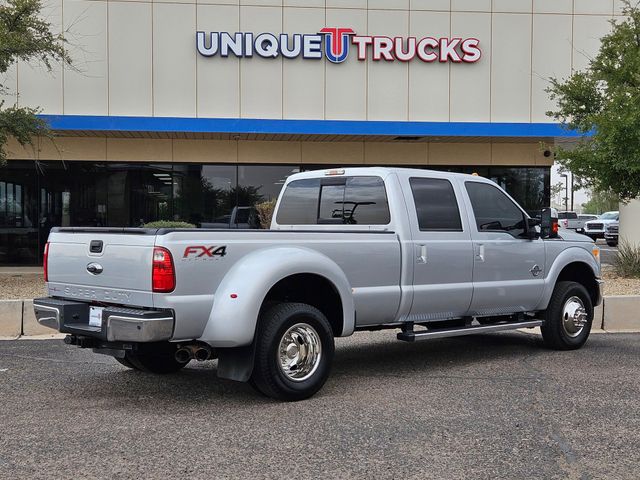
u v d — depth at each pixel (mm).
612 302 10711
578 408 5992
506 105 18891
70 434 5227
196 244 5602
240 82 18078
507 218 8250
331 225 7676
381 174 7258
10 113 12992
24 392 6527
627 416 5750
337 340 9641
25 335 9539
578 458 4742
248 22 18109
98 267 5914
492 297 7871
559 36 18969
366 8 18422
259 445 4977
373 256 6773
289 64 18203
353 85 18406
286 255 6031
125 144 18578
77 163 18594
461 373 7418
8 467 4523
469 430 5348
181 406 6047
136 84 17844
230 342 5691
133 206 18703
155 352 6422
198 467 4527
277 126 17516
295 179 8180
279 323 5984
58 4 17562
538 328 10672
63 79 17672
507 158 19594
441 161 19516
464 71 18766
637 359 8203
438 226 7438
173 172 18797
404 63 18562
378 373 7422
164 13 17875
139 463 4598
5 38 12266
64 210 18609
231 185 18984
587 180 13688
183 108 17984
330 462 4629
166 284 5430
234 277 5785
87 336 6023
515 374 7359
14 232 18500
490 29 18781
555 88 15164
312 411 5871
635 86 12953
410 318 7195
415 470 4488
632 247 16406
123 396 6398
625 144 12383
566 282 8883
